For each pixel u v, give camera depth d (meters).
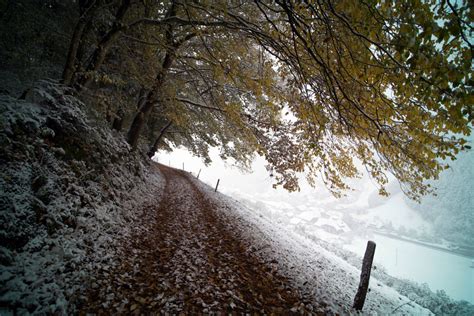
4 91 6.21
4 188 3.83
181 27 9.35
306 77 3.94
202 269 4.98
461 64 2.03
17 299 2.82
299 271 6.07
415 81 2.39
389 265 85.62
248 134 7.70
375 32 2.44
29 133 5.05
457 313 8.84
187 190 15.63
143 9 8.26
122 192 7.98
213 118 12.90
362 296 5.10
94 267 4.09
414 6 2.05
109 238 5.15
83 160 6.66
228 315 3.72
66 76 6.80
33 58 7.95
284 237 10.37
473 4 1.88
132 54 8.72
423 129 3.37
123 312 3.36
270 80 4.94
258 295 4.45
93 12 6.57
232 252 6.29
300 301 4.55
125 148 11.36
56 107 6.20
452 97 2.16
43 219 4.08
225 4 5.04
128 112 11.13
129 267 4.49
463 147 2.84
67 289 3.37
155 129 21.77
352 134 4.38
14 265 3.20
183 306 3.72
